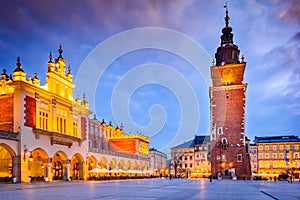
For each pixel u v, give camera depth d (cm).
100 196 2023
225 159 7144
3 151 4503
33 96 4447
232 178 6944
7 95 4266
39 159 5059
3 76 4397
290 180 6191
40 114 4616
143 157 8775
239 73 7469
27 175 4122
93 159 6044
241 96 7331
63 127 5153
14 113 4169
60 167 5369
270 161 10181
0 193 2275
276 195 2230
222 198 1962
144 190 2697
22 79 4253
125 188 2984
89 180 5509
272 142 10288
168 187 3272
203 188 3139
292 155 10056
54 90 5009
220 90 7469
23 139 4116
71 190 2630
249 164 7181
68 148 5128
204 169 10844
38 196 2005
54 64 5097
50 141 4656
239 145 7119
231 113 7306
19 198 1861
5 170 4488
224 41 7950
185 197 2017
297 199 1919
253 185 3975
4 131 3822
